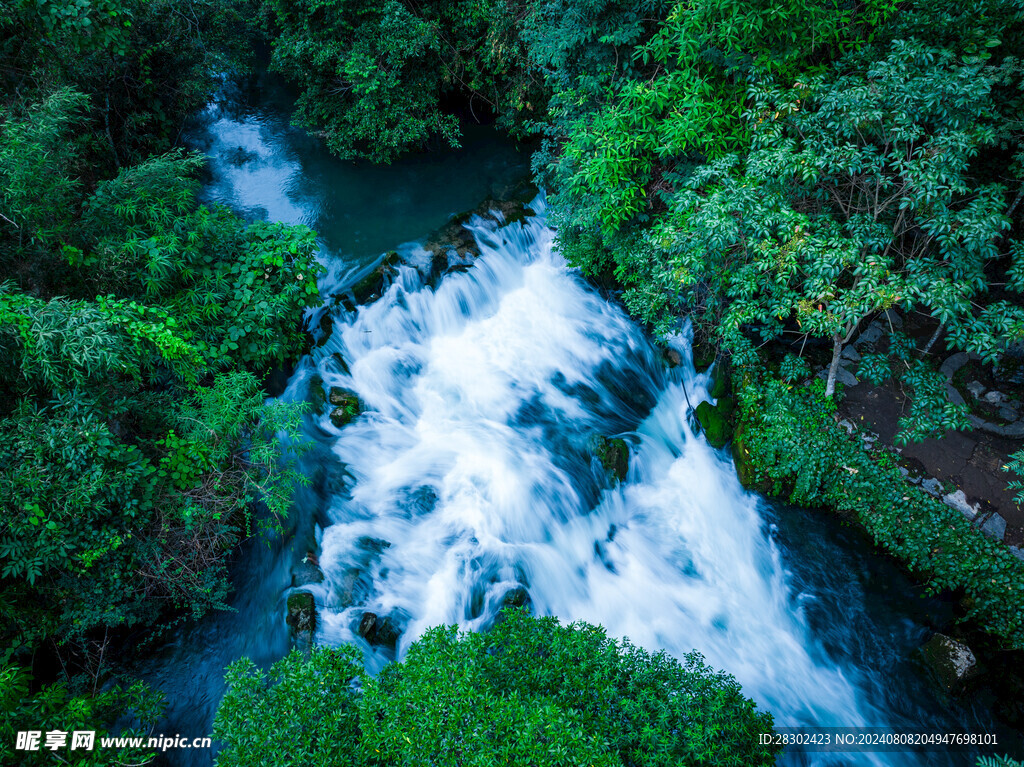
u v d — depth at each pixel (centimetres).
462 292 1405
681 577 1016
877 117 812
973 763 786
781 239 957
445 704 539
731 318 988
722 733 617
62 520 750
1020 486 831
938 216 817
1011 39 939
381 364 1280
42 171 896
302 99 1723
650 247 1132
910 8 988
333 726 555
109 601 832
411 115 1691
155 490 868
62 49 1078
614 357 1331
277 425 966
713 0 928
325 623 913
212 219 1127
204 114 1886
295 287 1128
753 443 1098
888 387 1107
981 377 1088
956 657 852
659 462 1167
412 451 1155
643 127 1080
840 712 845
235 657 888
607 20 1150
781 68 968
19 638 768
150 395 938
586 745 513
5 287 748
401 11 1530
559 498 1088
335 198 1642
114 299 926
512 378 1296
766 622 955
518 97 1673
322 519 1037
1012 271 841
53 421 759
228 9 1642
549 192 1594
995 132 926
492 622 938
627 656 673
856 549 1010
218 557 933
